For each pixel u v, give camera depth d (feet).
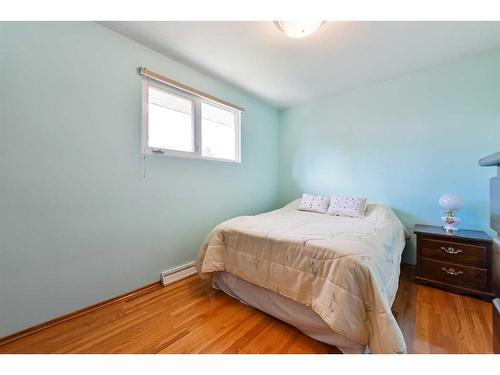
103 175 5.60
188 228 7.64
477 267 5.80
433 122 7.64
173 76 7.06
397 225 7.07
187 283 6.87
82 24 5.23
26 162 4.51
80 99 5.21
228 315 5.15
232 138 9.68
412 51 6.61
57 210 4.91
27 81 4.51
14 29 4.40
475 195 6.98
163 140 7.06
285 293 4.62
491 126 6.72
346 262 3.89
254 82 8.75
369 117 9.03
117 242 5.87
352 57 6.91
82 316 5.12
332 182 10.18
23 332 4.49
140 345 4.19
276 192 12.09
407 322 4.76
